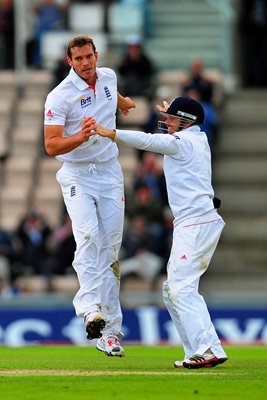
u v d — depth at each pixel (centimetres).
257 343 5378
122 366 3303
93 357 3794
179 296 3098
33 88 7831
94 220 3344
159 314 5484
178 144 3133
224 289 6625
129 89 7362
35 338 5488
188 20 8225
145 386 2748
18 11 7919
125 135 3108
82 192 3359
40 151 7369
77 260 3319
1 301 5625
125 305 5738
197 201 3131
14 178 7262
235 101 7688
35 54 8012
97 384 2788
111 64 7800
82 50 3262
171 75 7719
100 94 3325
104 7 8038
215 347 3092
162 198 6594
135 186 6556
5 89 7844
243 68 7831
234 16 7775
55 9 8069
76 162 3359
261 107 7656
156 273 6288
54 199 7100
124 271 6284
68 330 5478
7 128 7581
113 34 7994
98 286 3309
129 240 6325
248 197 7150
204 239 3125
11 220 7025
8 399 2536
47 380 2881
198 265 3120
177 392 2642
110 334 3472
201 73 7169
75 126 3325
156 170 6638
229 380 2872
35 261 6425
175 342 5459
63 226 6581
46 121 3284
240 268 6781
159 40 8125
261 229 6975
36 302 5647
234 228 6994
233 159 7356
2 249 6397
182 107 3183
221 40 7831
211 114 7088
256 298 5616
